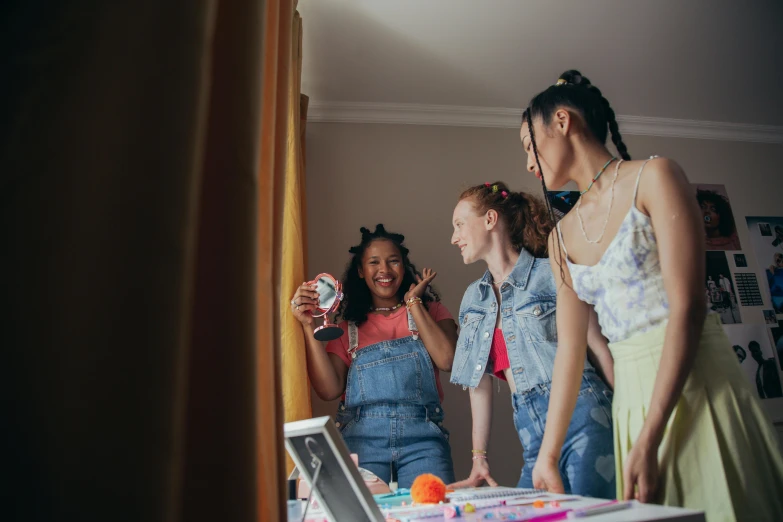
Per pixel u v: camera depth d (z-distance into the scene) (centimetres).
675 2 215
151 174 39
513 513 66
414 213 257
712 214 280
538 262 159
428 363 195
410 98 263
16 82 38
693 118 290
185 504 44
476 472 162
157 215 39
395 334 205
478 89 260
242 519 44
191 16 44
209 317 49
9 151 37
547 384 139
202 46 44
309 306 181
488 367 162
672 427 90
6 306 34
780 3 219
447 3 209
